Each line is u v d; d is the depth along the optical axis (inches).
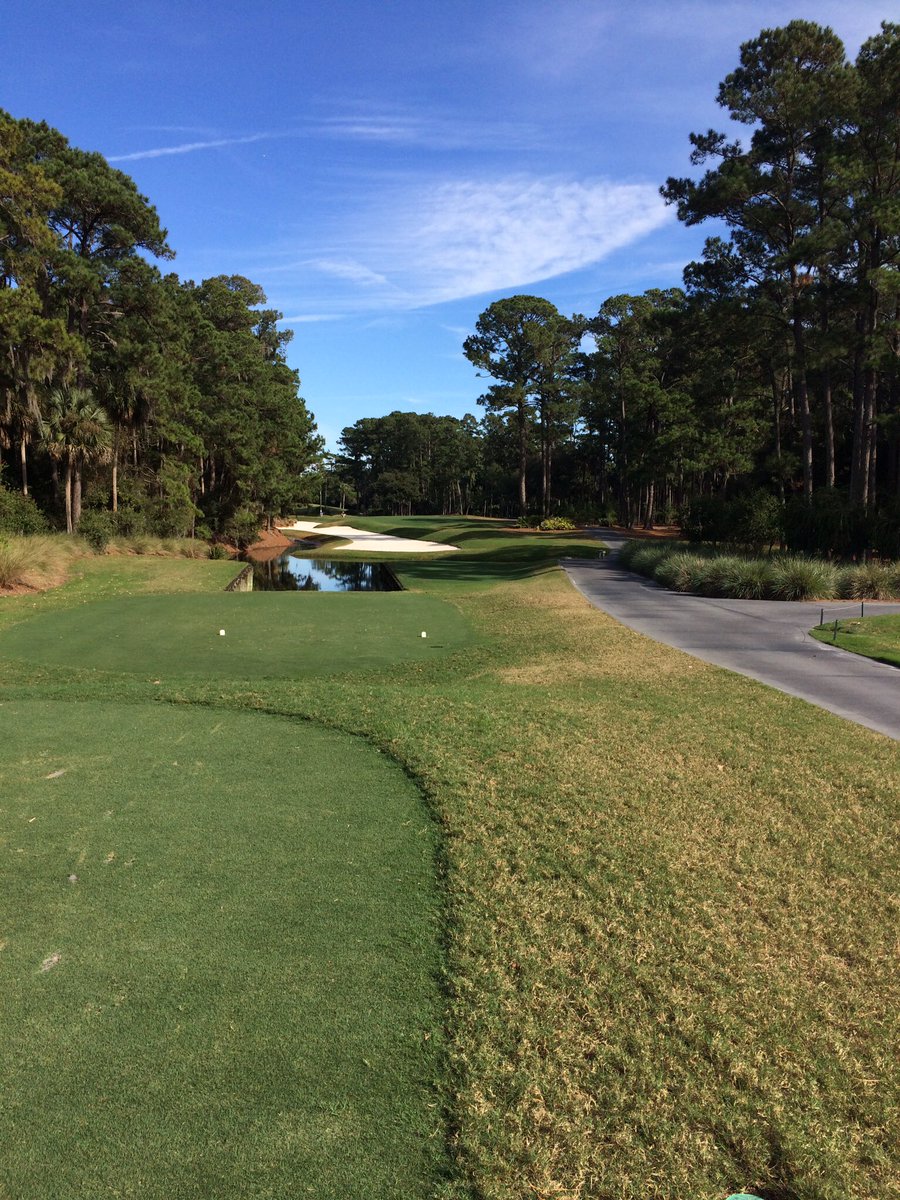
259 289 2020.2
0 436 1093.1
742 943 133.2
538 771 221.3
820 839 177.0
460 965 123.9
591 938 133.3
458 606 651.5
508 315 2016.5
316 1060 102.0
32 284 963.3
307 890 148.7
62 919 136.3
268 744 247.1
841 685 342.3
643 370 1984.5
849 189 888.9
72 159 1058.7
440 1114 93.7
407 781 214.5
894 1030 111.7
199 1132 89.7
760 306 1033.5
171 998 114.2
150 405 1173.7
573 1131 91.3
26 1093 95.3
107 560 983.6
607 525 2091.5
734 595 692.7
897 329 883.4
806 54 931.3
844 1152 90.0
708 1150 89.4
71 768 220.1
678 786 209.5
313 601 664.4
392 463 3863.2
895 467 1354.6
